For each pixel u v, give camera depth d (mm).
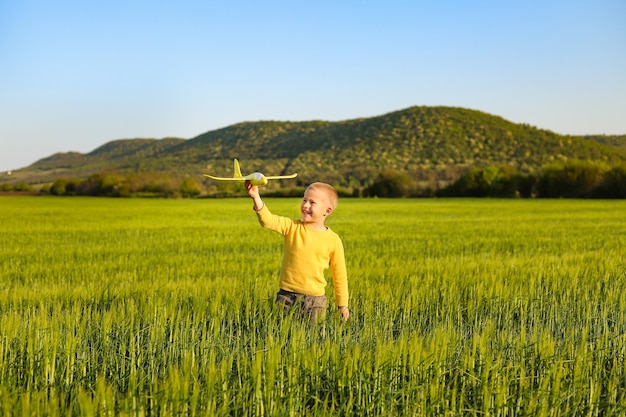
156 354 4555
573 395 3777
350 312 6402
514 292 7691
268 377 3510
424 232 23734
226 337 5027
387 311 6355
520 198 87500
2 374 3932
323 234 5586
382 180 100375
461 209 52219
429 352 4051
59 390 3992
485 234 22406
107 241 20062
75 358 4430
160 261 13188
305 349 4180
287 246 5609
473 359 4031
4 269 11953
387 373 3832
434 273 9570
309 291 5551
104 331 4844
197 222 33312
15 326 4660
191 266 11758
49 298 7375
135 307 6082
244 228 27609
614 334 5312
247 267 11367
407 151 180375
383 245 17359
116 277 10039
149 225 30203
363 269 10141
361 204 67562
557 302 7078
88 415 2949
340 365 3959
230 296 6879
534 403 3615
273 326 5379
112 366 4414
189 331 5133
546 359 4215
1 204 68062
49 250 16656
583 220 33312
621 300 6832
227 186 114875
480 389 3842
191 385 3633
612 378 4102
